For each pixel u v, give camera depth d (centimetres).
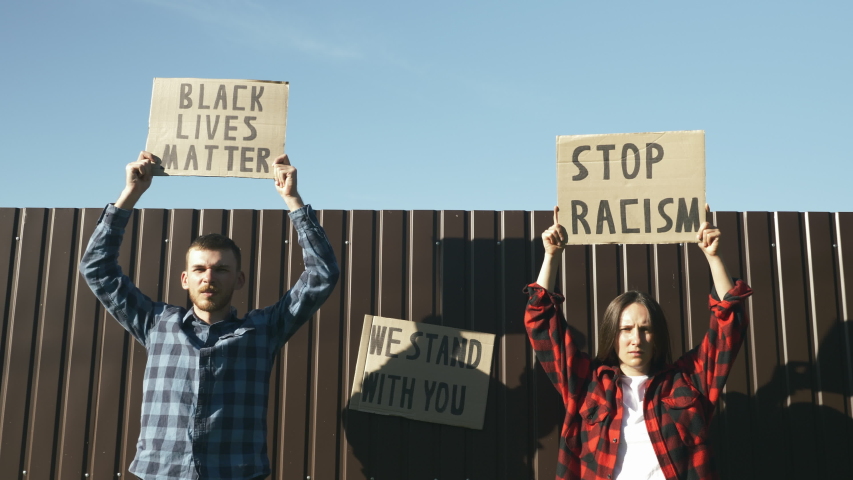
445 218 417
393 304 406
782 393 394
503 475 388
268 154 353
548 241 342
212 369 307
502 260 412
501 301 408
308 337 402
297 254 409
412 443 392
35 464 379
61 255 404
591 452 300
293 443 389
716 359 315
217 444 299
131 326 330
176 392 303
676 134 352
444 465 390
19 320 395
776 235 411
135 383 391
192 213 411
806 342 398
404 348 400
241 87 362
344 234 414
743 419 391
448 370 398
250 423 309
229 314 335
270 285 405
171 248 406
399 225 416
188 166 349
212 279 318
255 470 303
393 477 388
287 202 338
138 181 339
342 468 389
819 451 388
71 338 395
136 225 408
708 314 402
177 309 331
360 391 395
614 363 326
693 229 339
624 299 323
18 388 387
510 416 394
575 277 409
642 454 291
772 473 386
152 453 297
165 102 358
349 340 402
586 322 403
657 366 321
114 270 329
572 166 357
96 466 380
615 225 346
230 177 350
